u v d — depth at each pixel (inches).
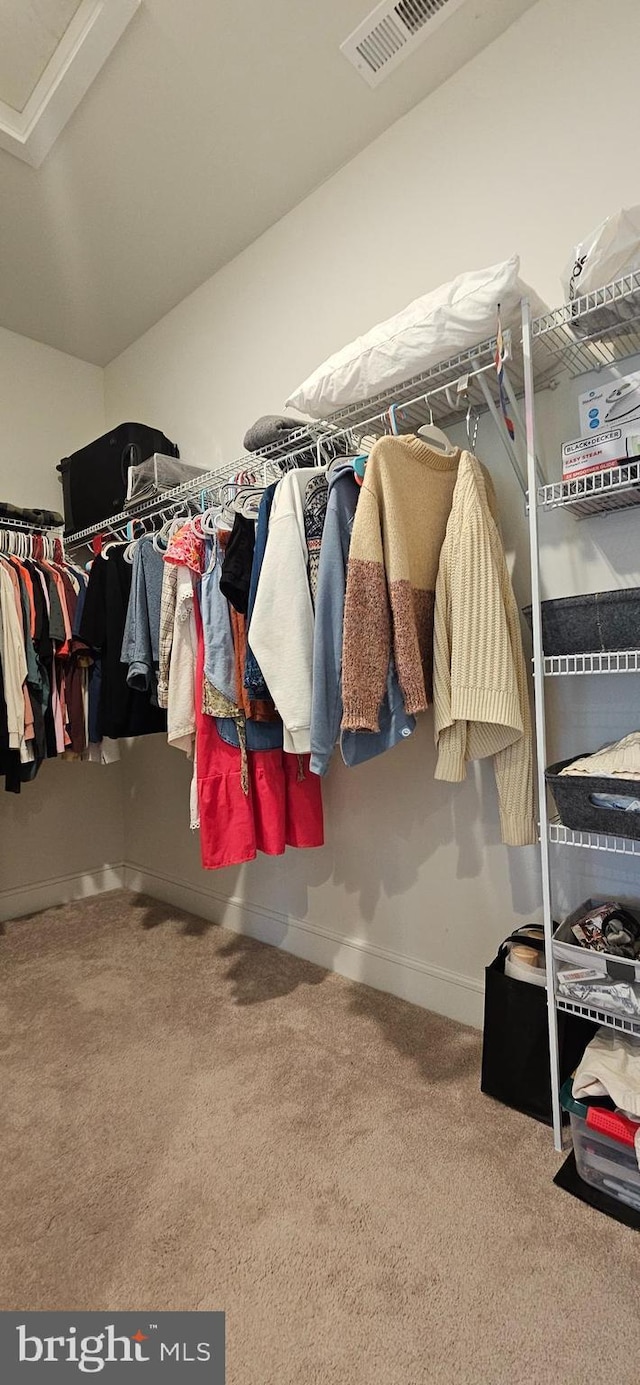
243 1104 56.0
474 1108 54.3
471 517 51.9
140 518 93.2
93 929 98.7
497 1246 41.0
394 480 50.7
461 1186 45.9
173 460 86.7
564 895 58.6
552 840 49.6
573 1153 47.9
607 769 45.1
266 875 89.9
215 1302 37.9
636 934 48.1
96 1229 43.5
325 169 76.5
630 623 44.3
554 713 57.9
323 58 62.9
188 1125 53.6
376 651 49.2
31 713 84.7
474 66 63.0
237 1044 65.2
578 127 56.1
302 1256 40.8
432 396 59.3
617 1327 35.6
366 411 62.8
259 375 88.3
